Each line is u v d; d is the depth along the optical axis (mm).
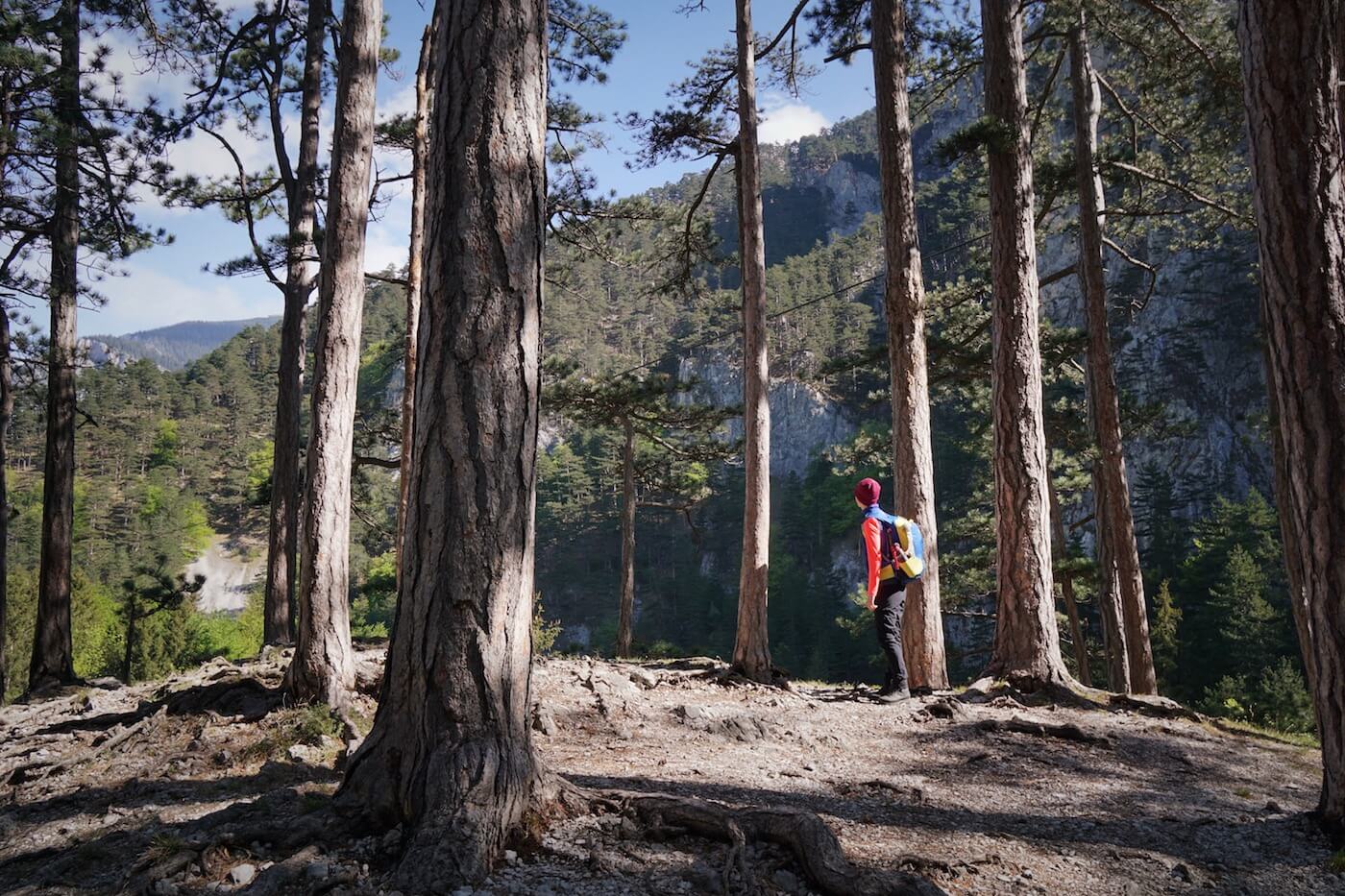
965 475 64000
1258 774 6559
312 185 16328
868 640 64250
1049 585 9305
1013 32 10078
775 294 106188
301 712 6543
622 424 24562
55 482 13562
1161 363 70000
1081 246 16234
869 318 104250
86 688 12922
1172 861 4336
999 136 9555
